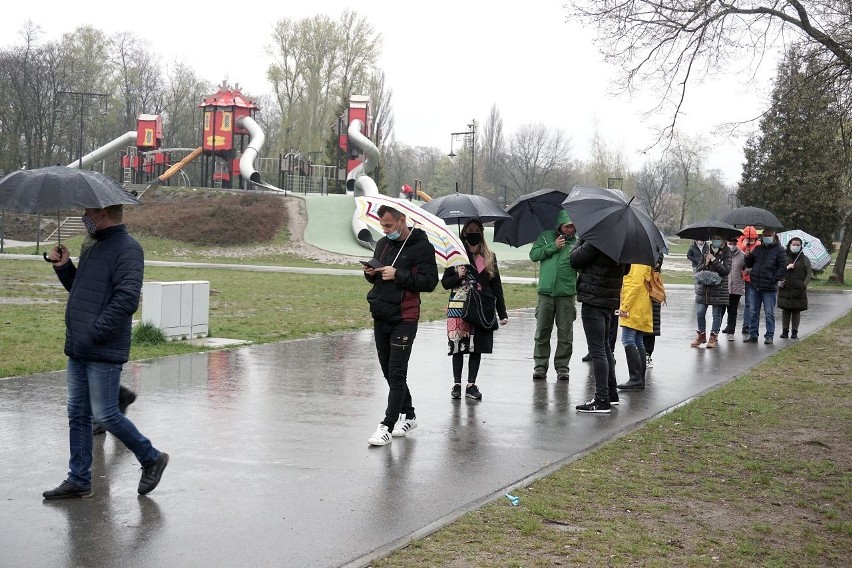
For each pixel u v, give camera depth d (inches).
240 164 2620.6
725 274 594.2
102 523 208.2
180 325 541.6
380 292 298.0
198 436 296.5
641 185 3139.8
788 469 277.3
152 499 228.4
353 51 3107.8
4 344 503.8
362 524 211.3
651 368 498.3
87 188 217.5
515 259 2090.3
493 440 306.5
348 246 2112.5
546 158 3789.4
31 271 1239.5
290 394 377.7
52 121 3029.0
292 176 2893.7
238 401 358.3
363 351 523.8
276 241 2101.4
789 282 658.8
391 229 294.0
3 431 293.6
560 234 429.7
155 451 233.0
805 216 1610.5
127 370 424.5
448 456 281.4
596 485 251.8
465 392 389.7
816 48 387.2
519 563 187.6
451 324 375.2
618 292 362.6
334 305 854.5
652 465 277.4
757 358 550.0
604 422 343.3
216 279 1202.6
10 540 195.0
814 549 205.5
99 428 299.6
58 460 261.4
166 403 349.4
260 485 242.5
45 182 215.8
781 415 362.6
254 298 911.0
